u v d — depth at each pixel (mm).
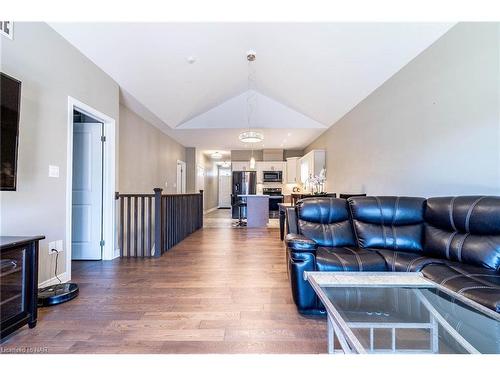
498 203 1903
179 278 2879
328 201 2916
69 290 2346
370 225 2711
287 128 6359
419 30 2826
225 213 11547
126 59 3375
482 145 2328
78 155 3631
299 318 2002
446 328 1426
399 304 1632
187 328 1837
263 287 2613
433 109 2914
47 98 2518
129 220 3932
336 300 1646
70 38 2779
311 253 2098
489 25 2250
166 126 6301
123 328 1827
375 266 2146
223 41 3451
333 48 3420
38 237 1812
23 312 1733
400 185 3539
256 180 9086
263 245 4633
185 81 4375
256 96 6074
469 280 1637
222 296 2395
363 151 4617
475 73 2385
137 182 5465
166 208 4281
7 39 2098
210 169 13000
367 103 4461
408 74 3357
